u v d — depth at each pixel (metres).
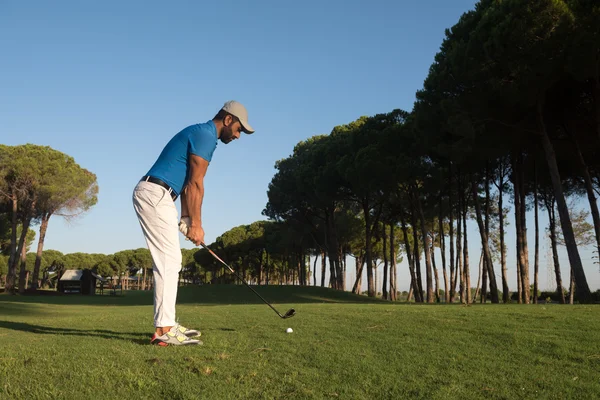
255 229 66.12
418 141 22.98
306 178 32.75
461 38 20.09
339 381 2.71
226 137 4.33
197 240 4.10
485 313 6.47
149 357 3.30
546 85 16.28
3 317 8.91
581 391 2.54
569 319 5.59
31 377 2.71
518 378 2.80
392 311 6.98
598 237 18.08
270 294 29.50
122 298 32.03
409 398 2.39
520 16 15.30
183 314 7.38
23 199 34.47
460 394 2.47
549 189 24.61
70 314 11.22
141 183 4.00
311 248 53.81
